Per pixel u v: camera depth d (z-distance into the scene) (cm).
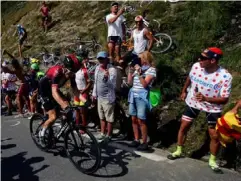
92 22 1389
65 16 1603
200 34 840
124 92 728
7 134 729
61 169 505
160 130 611
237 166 471
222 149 493
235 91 603
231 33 798
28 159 556
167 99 671
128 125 646
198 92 459
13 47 1733
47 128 548
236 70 674
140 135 607
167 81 694
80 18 1503
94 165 464
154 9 1109
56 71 507
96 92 599
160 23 975
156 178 456
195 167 484
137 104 550
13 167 529
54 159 545
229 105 543
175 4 1070
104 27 1212
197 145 541
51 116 544
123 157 537
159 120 632
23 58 1423
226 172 466
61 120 543
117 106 652
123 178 461
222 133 433
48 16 1608
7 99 943
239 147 472
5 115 946
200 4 962
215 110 462
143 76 538
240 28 802
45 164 529
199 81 463
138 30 708
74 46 1264
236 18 841
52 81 506
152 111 642
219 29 823
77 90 652
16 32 1897
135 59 559
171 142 582
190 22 905
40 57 1380
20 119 873
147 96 543
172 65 745
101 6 1478
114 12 776
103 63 585
